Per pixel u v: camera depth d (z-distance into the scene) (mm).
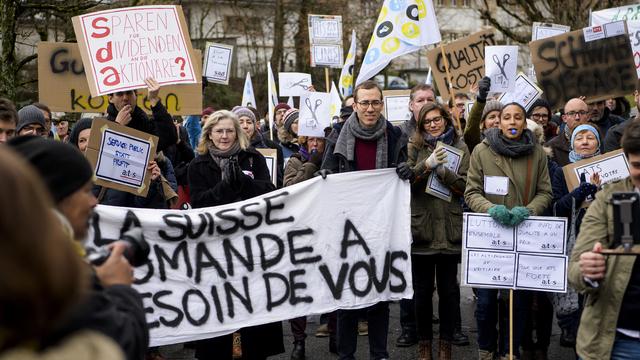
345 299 6070
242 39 39219
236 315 5863
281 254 5973
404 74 40906
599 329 3930
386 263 6191
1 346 1602
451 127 7102
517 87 9836
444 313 6832
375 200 6211
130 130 6094
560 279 5832
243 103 14562
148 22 6836
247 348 6000
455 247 6746
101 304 2348
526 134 6562
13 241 1553
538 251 5863
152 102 6680
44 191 1653
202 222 5828
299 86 14812
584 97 9602
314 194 6074
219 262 5859
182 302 5785
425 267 6910
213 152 6141
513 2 25859
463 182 6754
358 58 31734
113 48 6742
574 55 9680
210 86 31297
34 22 15602
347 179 6164
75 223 2701
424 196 6789
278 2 31906
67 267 1633
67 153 2680
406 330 7723
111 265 2740
